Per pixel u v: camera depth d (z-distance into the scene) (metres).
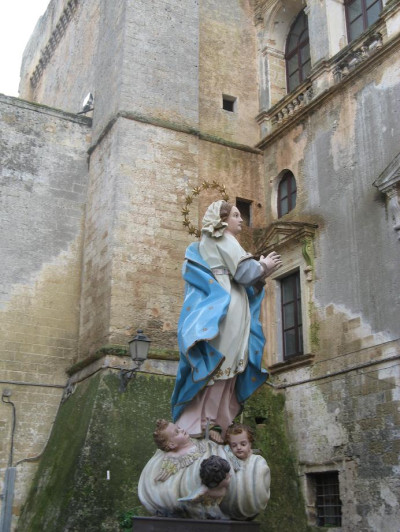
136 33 19.56
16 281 18.03
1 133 19.00
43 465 16.11
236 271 7.01
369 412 14.60
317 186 17.75
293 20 22.30
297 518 15.55
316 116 18.33
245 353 6.96
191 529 5.95
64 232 19.09
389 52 15.95
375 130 16.05
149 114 18.83
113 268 16.83
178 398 6.96
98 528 13.41
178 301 17.38
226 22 22.36
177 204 18.30
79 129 20.28
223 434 6.88
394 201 14.84
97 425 14.74
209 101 20.91
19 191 18.80
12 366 17.34
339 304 16.05
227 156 20.23
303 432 16.42
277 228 18.03
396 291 14.51
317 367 16.36
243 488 6.25
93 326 17.25
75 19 27.59
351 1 19.19
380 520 13.79
